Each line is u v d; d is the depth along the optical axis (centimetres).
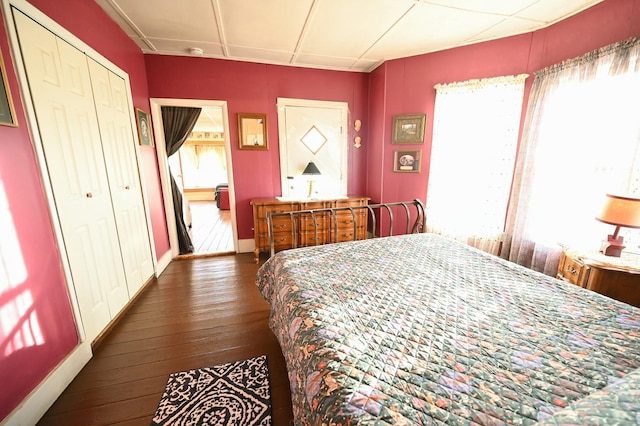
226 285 267
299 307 112
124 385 146
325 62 335
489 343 88
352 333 93
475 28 250
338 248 186
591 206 211
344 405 66
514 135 268
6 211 118
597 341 88
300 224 332
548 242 242
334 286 129
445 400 66
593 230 212
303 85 346
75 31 173
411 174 331
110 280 200
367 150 384
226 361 164
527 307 110
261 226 323
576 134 217
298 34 258
